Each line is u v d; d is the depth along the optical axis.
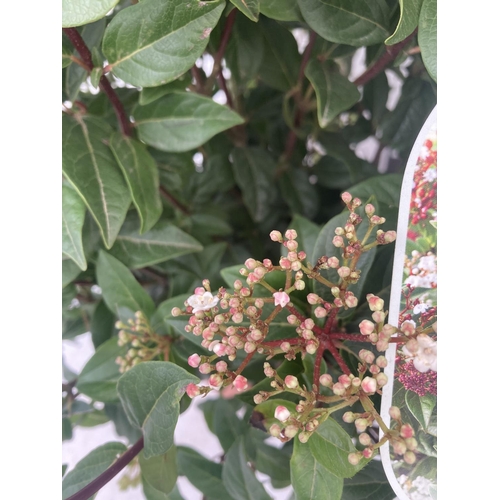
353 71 0.24
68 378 0.27
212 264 0.24
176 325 0.17
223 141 0.27
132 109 0.20
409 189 0.13
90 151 0.18
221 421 0.23
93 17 0.14
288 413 0.12
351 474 0.13
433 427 0.13
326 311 0.14
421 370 0.12
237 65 0.21
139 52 0.16
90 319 0.26
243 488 0.19
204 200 0.26
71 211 0.17
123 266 0.20
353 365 0.16
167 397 0.15
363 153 0.30
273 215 0.28
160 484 0.17
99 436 0.26
